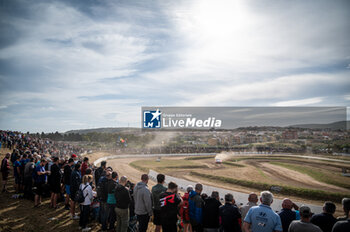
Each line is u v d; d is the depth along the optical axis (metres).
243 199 19.14
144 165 47.50
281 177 34.00
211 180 32.00
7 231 8.81
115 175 9.12
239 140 131.88
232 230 6.45
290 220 6.48
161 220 7.10
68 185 11.59
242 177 33.44
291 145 108.44
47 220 10.15
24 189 13.23
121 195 7.95
